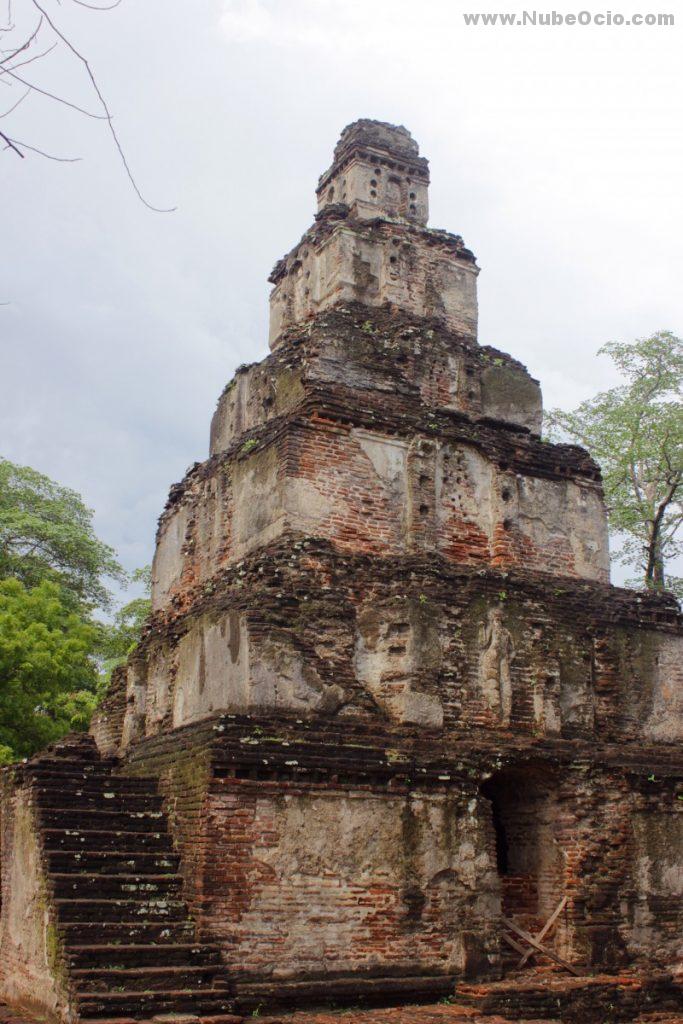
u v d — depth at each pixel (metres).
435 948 15.04
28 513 38.72
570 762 17.19
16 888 15.94
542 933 16.31
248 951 13.77
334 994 14.02
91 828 15.09
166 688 19.75
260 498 18.81
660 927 16.97
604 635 19.08
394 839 15.20
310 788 14.80
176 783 15.53
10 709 26.67
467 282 22.72
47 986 13.39
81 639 30.45
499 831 18.06
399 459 19.12
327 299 21.86
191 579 21.45
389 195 23.38
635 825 17.28
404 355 20.34
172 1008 12.49
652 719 19.05
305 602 16.81
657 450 29.27
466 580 18.09
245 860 14.11
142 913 13.70
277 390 20.17
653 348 30.30
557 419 31.27
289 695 15.95
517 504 19.83
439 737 16.62
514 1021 13.78
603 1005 15.01
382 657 17.02
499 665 17.67
